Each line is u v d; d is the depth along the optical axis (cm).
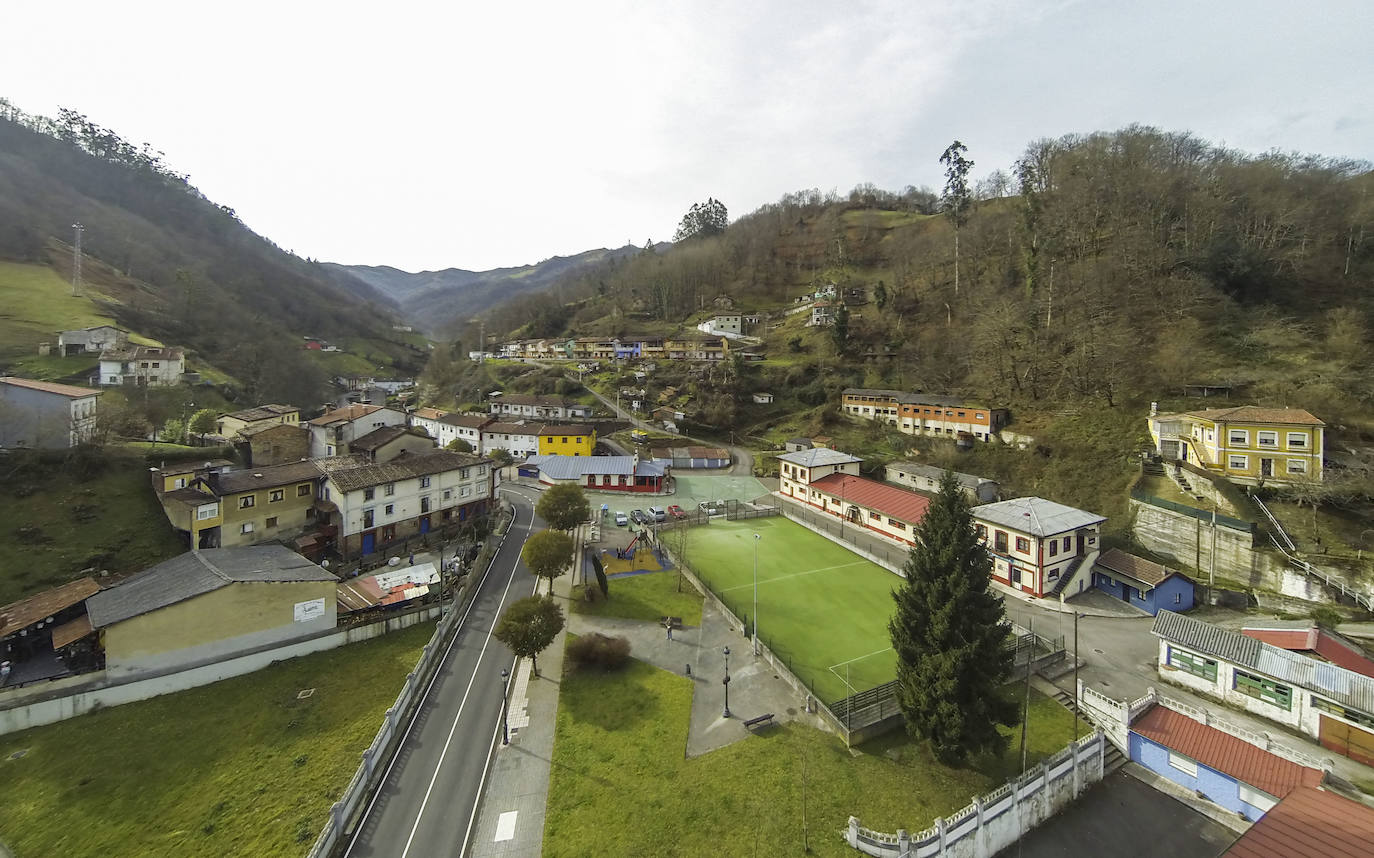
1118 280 8444
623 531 6562
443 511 6375
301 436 7056
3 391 5475
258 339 12575
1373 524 4484
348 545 5425
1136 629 4350
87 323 9638
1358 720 2905
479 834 2506
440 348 16625
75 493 5078
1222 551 4822
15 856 2388
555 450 9775
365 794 2738
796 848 2373
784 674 3634
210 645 3672
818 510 7450
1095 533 5144
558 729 3191
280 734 3119
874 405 10100
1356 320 6675
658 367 13412
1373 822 2211
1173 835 2647
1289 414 5203
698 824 2503
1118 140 10806
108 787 2744
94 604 3772
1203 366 6925
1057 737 3145
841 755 2938
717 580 5172
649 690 3516
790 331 14550
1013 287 10450
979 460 7788
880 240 17812
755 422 11325
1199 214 8656
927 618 2911
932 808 2609
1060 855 2541
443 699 3494
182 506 4944
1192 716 3125
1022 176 12125
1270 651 3316
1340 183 9056
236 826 2511
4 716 3075
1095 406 7425
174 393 8538
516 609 3644
